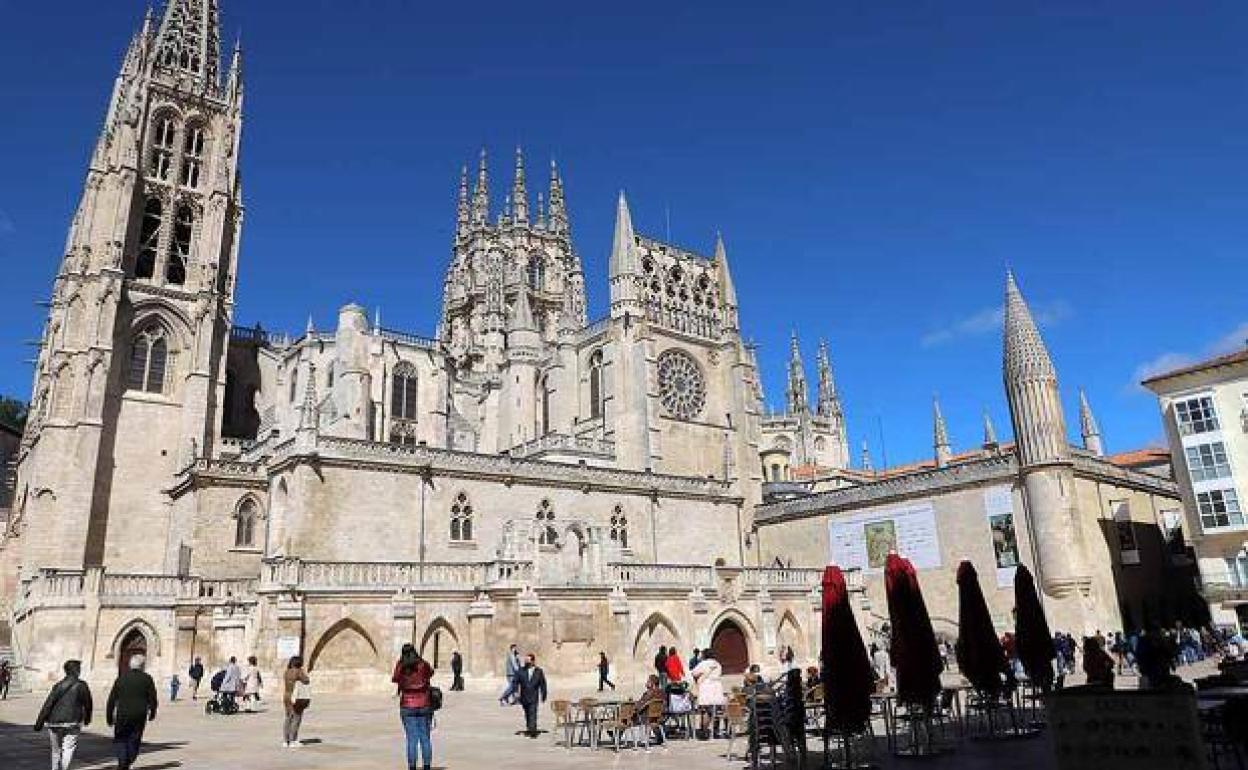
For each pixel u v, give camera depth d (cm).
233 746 2356
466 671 4444
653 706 2323
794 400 13600
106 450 6606
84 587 4506
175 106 7831
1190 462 5831
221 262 7731
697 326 8244
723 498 6912
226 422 8019
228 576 5400
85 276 6881
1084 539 5353
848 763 1811
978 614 2284
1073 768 1327
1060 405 5538
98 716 3275
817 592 5891
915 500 6166
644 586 4919
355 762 2020
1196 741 1237
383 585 4309
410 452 5328
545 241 12262
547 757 2114
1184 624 6094
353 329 7269
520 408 8562
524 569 4469
